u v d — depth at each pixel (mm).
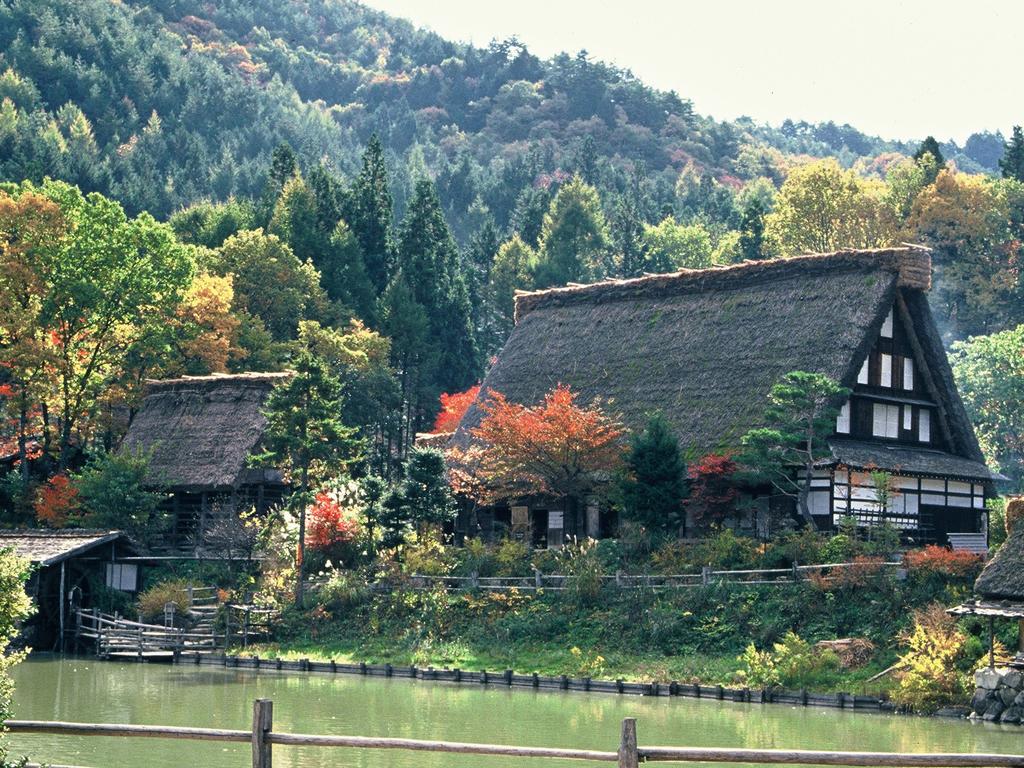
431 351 106438
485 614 51688
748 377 57781
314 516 59469
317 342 91250
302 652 51875
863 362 56562
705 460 53625
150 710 37062
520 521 63031
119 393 77438
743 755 18234
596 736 32688
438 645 50188
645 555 52750
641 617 48281
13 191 77625
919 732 34094
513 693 42156
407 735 32750
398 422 100125
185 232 118688
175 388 74812
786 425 53188
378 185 119875
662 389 60344
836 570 45969
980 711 36938
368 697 40594
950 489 58250
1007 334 86938
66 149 187125
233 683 44500
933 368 59094
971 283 113625
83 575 57469
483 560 55688
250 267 97062
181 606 56406
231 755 29578
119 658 52750
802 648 42344
